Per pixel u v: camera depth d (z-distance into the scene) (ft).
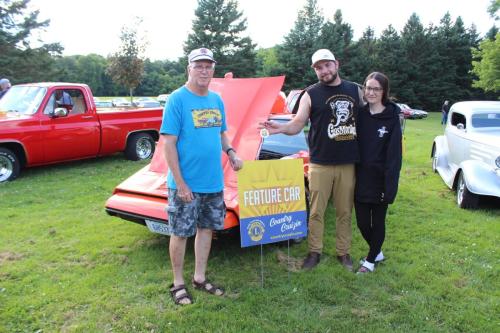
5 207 19.62
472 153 20.99
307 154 16.98
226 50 157.28
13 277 12.59
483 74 117.91
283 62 157.17
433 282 12.32
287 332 9.92
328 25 159.22
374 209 12.87
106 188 23.36
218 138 11.15
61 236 15.88
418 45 170.19
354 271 13.19
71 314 10.62
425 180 26.17
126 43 90.02
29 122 25.22
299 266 13.43
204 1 155.02
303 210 12.36
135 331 9.95
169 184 11.03
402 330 10.03
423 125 98.84
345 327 10.12
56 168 28.71
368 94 12.24
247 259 13.87
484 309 10.93
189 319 10.37
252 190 11.64
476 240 15.76
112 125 29.60
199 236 11.69
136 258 13.87
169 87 241.76
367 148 12.49
